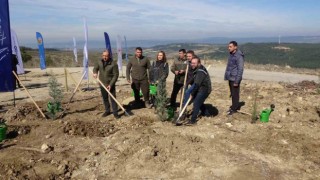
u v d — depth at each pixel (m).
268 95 12.12
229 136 7.50
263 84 15.11
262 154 6.66
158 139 6.96
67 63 39.34
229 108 9.97
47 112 9.50
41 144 7.23
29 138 7.64
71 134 7.77
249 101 11.05
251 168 6.05
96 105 10.73
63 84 15.87
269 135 7.63
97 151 6.80
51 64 37.62
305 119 9.12
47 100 11.75
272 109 8.73
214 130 7.81
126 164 6.18
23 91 14.06
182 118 8.59
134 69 9.80
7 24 8.90
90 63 29.78
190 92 8.16
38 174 5.86
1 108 10.47
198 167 6.07
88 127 8.10
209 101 11.01
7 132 7.80
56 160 6.37
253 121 8.53
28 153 6.69
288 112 9.65
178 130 7.71
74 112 9.77
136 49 9.66
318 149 7.00
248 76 22.41
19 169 5.99
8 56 9.09
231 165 6.14
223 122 8.52
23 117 9.00
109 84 8.95
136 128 8.02
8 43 9.02
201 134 7.51
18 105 10.67
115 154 6.57
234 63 8.72
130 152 6.59
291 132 7.85
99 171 6.02
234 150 6.78
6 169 5.99
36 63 35.62
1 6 8.78
